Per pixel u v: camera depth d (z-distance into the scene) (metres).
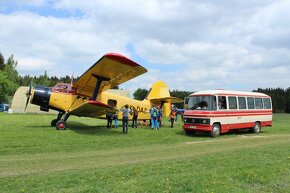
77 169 8.15
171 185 6.26
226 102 17.75
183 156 10.52
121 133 16.83
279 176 7.24
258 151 11.12
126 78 16.94
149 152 11.39
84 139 13.84
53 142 12.58
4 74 59.69
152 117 20.17
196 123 17.28
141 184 6.30
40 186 6.21
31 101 17.62
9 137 13.12
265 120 20.31
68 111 17.33
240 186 6.43
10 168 8.20
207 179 6.75
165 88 23.83
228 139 16.14
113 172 7.37
